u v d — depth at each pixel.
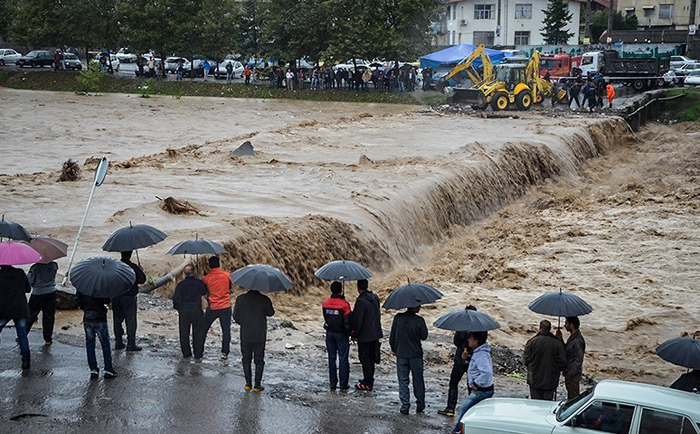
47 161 54.44
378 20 99.06
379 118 75.12
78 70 115.25
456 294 33.44
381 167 49.53
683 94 88.19
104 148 61.53
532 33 133.62
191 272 20.41
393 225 39.62
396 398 19.61
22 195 38.78
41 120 76.88
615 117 76.06
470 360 16.92
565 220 47.12
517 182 55.19
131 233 20.58
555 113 79.12
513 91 81.50
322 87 102.94
